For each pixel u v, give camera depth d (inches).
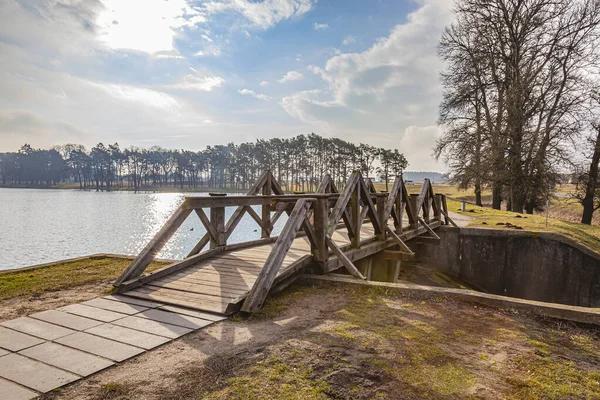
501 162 842.2
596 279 420.2
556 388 98.5
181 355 113.3
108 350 115.6
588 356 120.7
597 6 773.9
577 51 800.9
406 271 460.8
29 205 2121.1
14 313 152.7
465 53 948.0
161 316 148.8
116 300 170.1
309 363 108.6
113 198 2898.6
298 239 317.7
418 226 438.6
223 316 150.6
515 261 466.0
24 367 103.5
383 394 92.7
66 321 141.9
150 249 197.9
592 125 800.3
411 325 143.9
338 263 236.2
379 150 3363.7
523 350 123.5
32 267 247.6
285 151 3700.8
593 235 603.5
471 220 618.8
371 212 295.6
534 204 982.4
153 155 4992.6
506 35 880.3
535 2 826.2
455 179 991.0
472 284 487.5
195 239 962.1
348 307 166.4
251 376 100.2
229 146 4589.1
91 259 279.6
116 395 89.8
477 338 133.0
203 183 5442.9
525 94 823.7
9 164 5497.1
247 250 267.7
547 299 445.7
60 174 5398.6
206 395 90.3
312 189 3624.5
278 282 187.9
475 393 94.9
